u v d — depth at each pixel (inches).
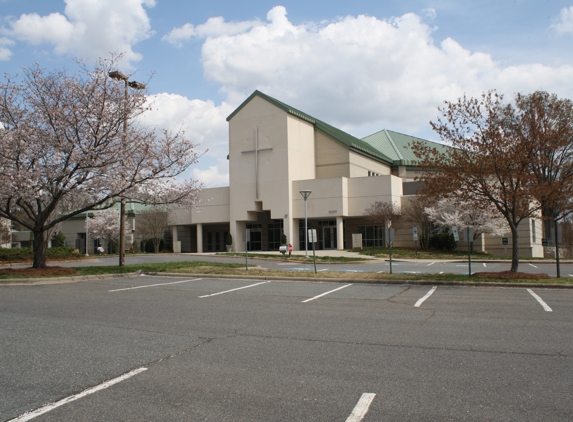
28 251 1120.2
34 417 185.6
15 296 516.1
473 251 1432.1
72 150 687.7
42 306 448.5
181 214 1803.6
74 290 570.3
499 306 442.0
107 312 415.2
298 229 1614.2
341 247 1540.4
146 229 1807.3
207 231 1897.1
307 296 517.7
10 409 193.8
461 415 184.7
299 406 195.2
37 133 685.3
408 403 197.3
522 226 1461.6
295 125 1622.8
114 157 729.6
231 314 405.7
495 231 1358.3
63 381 228.2
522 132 655.8
